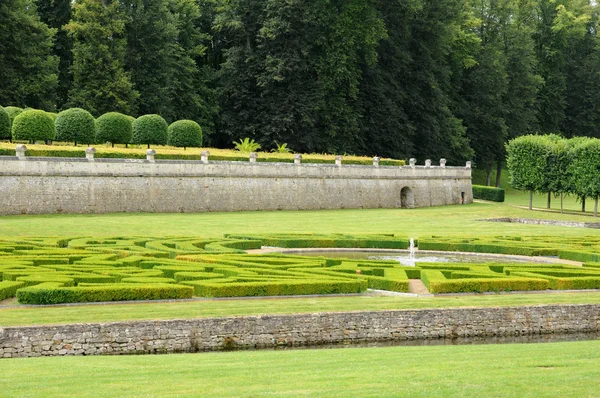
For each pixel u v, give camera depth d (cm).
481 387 1459
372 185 7894
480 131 11294
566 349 1984
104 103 8244
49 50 8281
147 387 1477
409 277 3325
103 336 2181
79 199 5859
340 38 9288
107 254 3481
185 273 2917
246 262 3381
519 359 1792
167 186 6359
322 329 2411
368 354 1917
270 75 9044
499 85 11112
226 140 9869
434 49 10456
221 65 9594
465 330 2570
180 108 9331
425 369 1650
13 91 7794
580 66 12825
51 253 3475
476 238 5053
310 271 3155
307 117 9019
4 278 2773
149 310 2416
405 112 10375
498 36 11681
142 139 7125
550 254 4441
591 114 12725
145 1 8888
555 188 8112
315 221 6188
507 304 2720
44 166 5688
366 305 2616
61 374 1608
